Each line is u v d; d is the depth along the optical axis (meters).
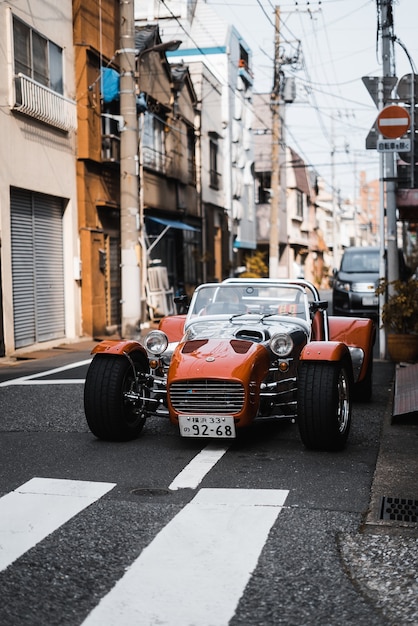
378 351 15.50
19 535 4.65
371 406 9.23
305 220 58.28
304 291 8.12
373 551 4.43
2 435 7.43
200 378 6.48
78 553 4.36
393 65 13.77
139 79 22.34
